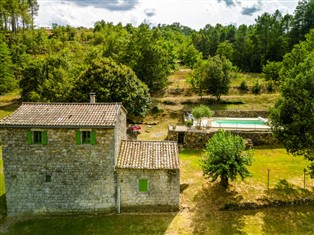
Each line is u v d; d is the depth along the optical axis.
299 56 48.16
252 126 39.53
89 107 23.98
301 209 23.78
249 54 83.31
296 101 25.09
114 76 39.75
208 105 50.84
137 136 39.09
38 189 22.33
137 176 22.33
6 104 53.97
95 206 22.55
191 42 102.25
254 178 27.45
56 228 21.22
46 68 52.12
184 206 23.48
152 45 53.19
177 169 22.06
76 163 22.00
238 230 21.11
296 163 30.91
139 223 21.55
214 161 24.33
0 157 32.47
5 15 89.12
